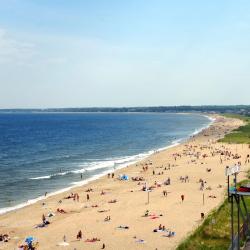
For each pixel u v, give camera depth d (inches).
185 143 6437.0
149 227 2079.2
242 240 1322.6
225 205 2133.4
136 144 6638.8
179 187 3110.2
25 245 1862.7
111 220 2244.1
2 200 2792.8
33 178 3624.5
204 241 1657.2
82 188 3179.1
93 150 5856.3
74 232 2048.5
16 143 6904.5
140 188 3129.9
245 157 4650.6
